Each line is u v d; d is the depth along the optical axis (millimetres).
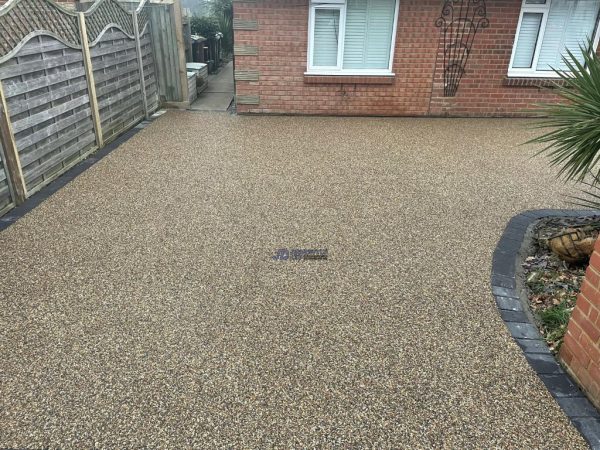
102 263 3334
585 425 2068
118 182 4906
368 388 2256
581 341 2250
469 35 7699
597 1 7598
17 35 4113
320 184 4973
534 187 5051
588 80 3297
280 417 2082
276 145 6371
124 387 2229
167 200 4465
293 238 3762
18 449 1906
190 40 10500
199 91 9773
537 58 8008
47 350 2465
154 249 3545
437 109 8258
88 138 5684
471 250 3635
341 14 7473
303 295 2996
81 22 5293
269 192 4715
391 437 1995
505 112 8312
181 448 1924
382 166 5621
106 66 6098
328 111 8180
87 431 1994
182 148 6129
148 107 7836
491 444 1971
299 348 2514
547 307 2932
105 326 2660
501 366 2416
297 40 7617
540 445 1971
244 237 3760
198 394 2197
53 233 3775
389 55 7852
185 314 2779
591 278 2174
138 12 7195
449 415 2113
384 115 8258
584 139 3203
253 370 2350
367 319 2770
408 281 3188
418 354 2490
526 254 3594
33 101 4414
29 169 4473
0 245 3572
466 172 5480
